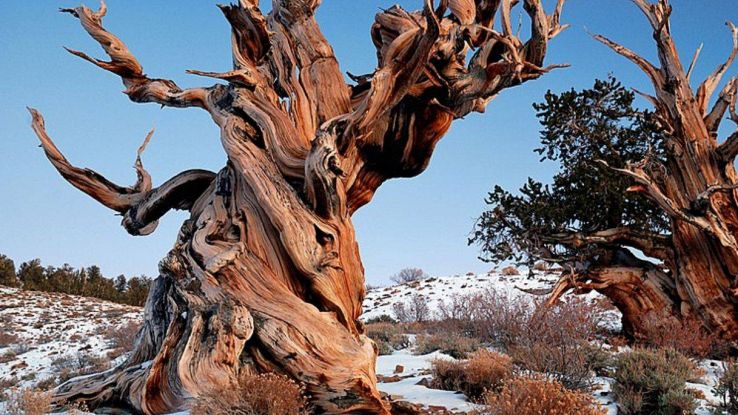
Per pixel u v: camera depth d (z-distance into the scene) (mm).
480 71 8625
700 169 15883
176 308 7875
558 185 18109
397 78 7949
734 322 14789
